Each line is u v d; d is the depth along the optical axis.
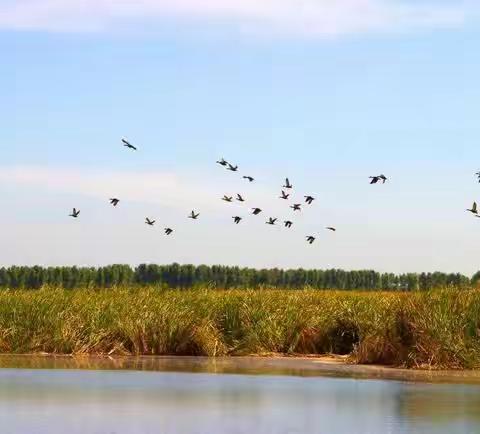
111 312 29.08
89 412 17.67
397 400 19.53
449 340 25.33
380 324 27.53
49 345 28.17
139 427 16.23
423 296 26.98
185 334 28.80
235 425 16.55
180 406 18.53
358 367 25.77
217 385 21.69
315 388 21.33
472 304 25.95
